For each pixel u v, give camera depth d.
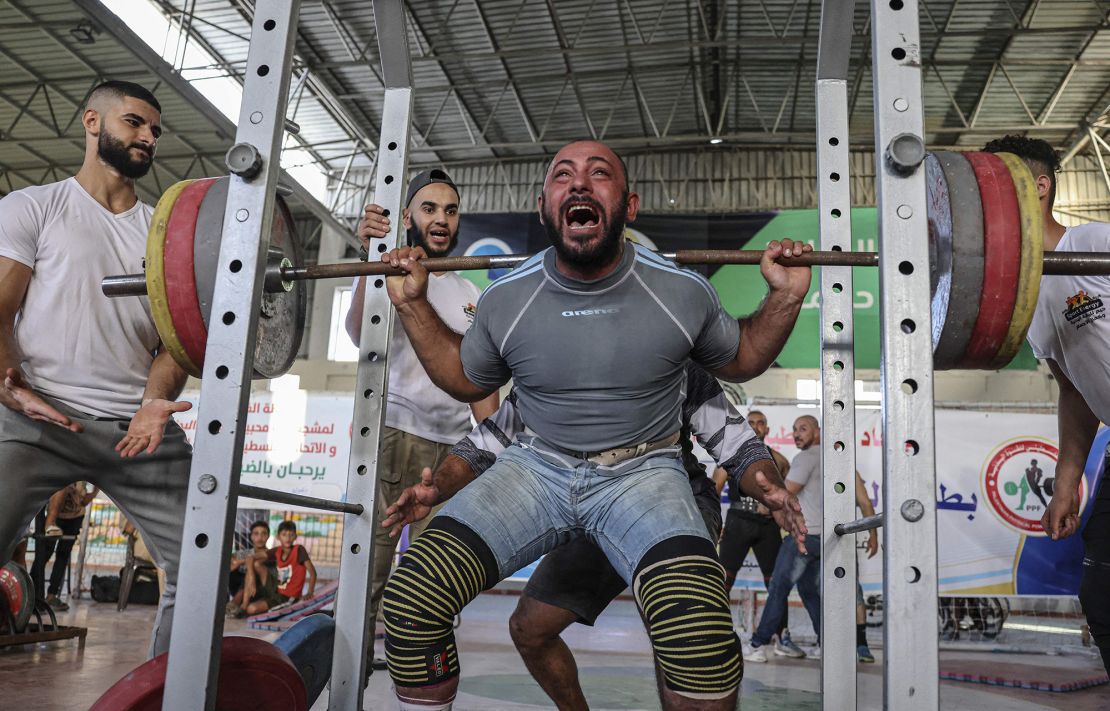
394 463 2.44
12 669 3.06
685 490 1.51
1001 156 1.34
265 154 1.27
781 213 10.85
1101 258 1.28
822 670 1.74
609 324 1.49
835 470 1.79
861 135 12.77
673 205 13.73
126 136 1.99
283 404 6.49
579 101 11.91
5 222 1.84
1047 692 3.37
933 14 10.43
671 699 1.31
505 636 4.75
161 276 1.34
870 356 9.65
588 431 1.55
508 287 1.54
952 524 5.26
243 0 9.63
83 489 5.68
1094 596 1.97
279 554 6.16
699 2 10.12
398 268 1.56
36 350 1.87
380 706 2.45
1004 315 1.29
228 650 1.29
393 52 1.92
